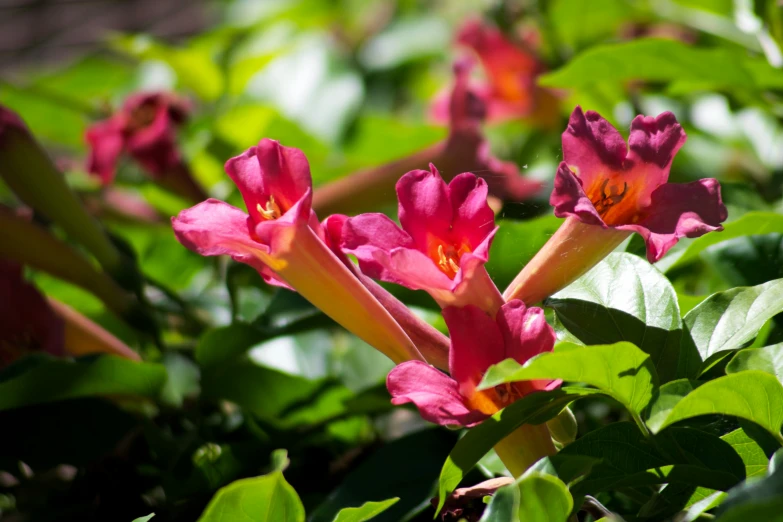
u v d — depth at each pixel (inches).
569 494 19.8
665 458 20.8
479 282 20.6
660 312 21.9
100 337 26.7
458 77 28.8
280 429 25.2
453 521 22.0
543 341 20.3
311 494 24.8
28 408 24.3
